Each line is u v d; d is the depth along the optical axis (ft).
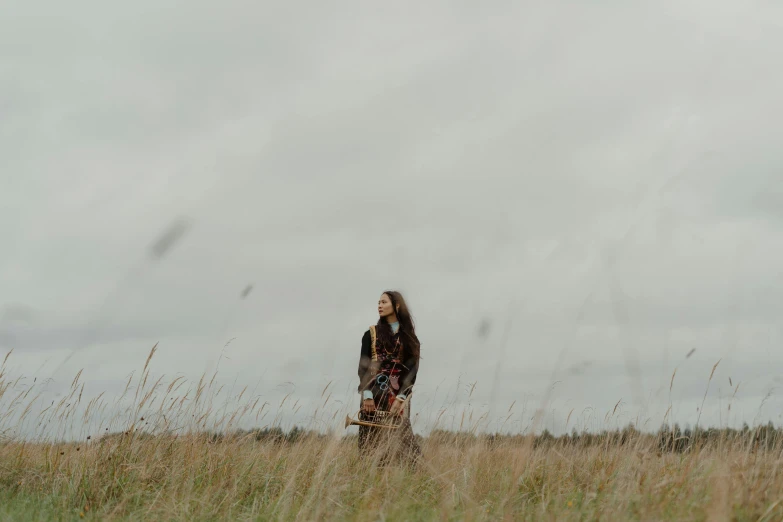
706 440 18.19
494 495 17.84
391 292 23.25
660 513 13.82
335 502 16.84
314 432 21.72
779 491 14.17
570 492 17.62
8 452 21.56
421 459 20.79
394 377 22.75
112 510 17.74
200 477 19.90
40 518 16.92
